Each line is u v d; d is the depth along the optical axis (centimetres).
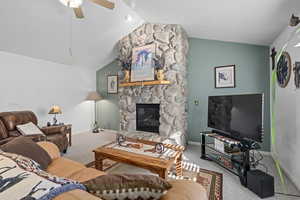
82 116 539
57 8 273
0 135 266
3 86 357
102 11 305
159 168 177
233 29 283
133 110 423
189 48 395
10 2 243
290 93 215
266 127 314
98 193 78
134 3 282
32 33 319
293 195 186
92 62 516
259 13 213
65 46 392
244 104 236
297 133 198
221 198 181
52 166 161
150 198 81
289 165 220
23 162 89
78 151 334
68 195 59
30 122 313
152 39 384
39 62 422
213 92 368
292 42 209
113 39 421
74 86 512
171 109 360
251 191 194
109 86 557
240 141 233
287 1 178
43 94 431
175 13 288
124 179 84
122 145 242
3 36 309
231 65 346
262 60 318
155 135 377
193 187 93
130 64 415
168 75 363
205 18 273
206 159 289
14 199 54
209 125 315
